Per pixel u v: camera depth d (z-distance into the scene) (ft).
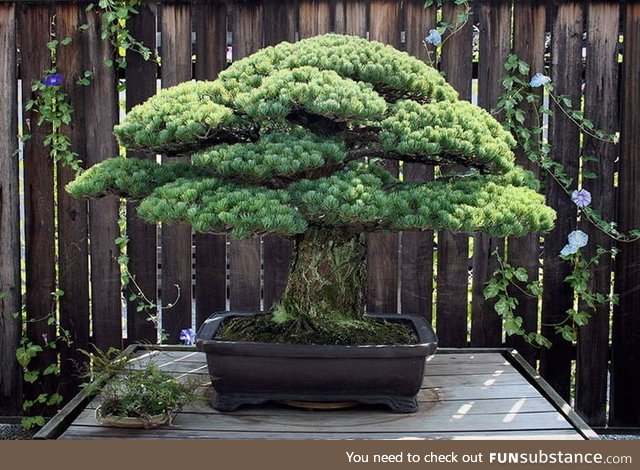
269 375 7.30
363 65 7.48
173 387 7.34
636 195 10.27
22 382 10.90
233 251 10.52
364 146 7.94
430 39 9.95
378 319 8.55
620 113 10.23
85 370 10.63
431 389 8.25
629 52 10.12
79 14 10.32
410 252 10.47
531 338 10.41
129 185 7.29
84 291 10.71
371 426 7.13
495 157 7.26
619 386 10.56
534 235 10.39
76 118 10.44
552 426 7.18
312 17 10.21
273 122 7.50
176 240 10.57
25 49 10.36
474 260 10.50
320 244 7.80
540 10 10.12
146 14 10.31
